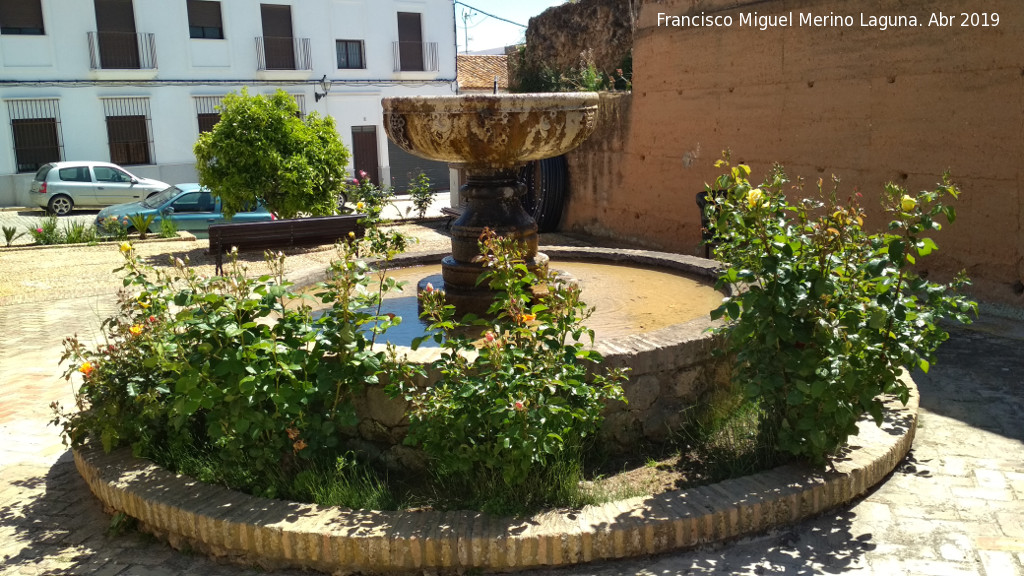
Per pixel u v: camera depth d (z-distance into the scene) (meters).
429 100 4.71
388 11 25.50
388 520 3.31
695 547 3.33
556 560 3.21
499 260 3.82
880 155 7.98
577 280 6.15
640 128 11.64
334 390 3.72
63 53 20.92
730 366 4.38
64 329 7.72
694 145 10.55
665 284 6.04
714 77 10.02
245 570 3.36
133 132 22.23
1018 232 6.87
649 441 4.15
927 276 7.69
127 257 4.15
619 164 12.25
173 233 13.87
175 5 22.23
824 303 3.53
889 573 3.12
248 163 12.02
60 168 18.86
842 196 8.43
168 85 22.42
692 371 4.23
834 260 3.53
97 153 21.73
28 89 20.58
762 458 3.84
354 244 4.17
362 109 25.61
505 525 3.27
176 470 3.87
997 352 5.91
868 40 7.95
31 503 4.05
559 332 3.78
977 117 7.06
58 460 4.60
